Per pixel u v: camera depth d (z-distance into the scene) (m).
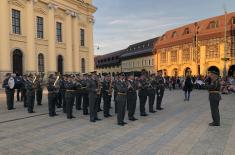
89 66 43.16
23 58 30.67
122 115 11.03
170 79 35.53
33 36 31.62
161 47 58.94
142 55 67.06
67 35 37.72
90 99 11.84
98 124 11.23
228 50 44.38
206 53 47.66
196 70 48.75
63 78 14.55
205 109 15.46
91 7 42.91
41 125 11.10
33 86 14.37
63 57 37.19
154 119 12.32
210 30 47.28
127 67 75.19
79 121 11.93
